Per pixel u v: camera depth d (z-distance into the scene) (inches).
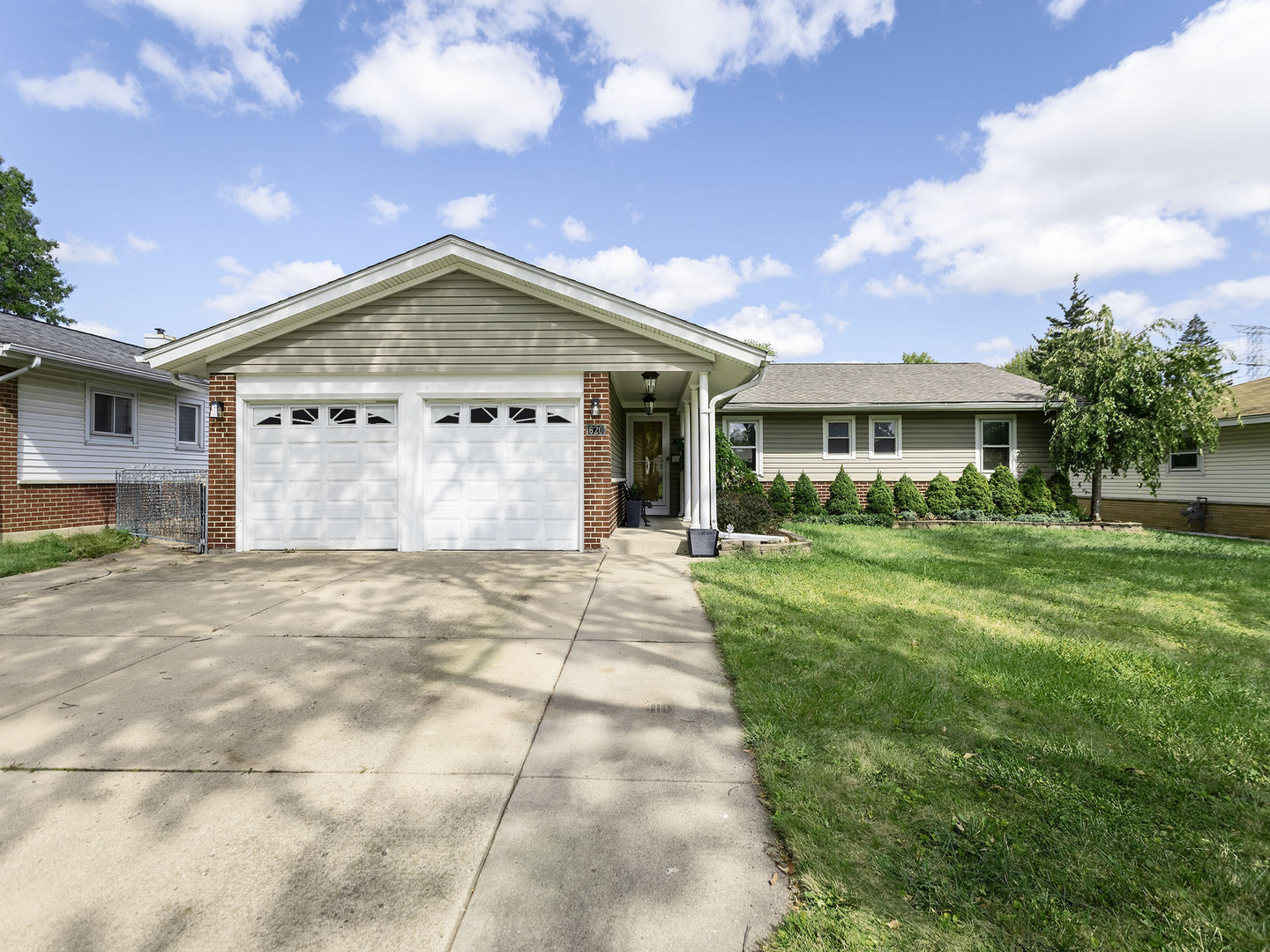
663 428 621.9
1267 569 321.1
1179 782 106.0
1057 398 582.6
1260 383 648.4
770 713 131.0
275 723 129.3
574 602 235.1
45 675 157.2
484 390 361.4
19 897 77.2
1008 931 71.1
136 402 504.4
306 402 365.7
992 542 430.0
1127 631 201.5
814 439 639.8
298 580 276.1
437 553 354.0
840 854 84.5
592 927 72.2
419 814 96.1
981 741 119.4
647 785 105.1
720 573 284.5
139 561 332.8
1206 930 71.8
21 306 1012.5
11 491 401.1
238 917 73.9
